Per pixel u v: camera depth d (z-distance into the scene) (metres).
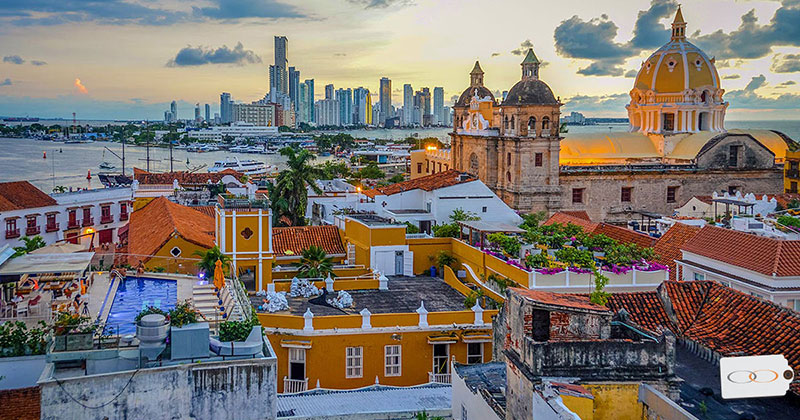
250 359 28.14
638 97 137.00
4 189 92.25
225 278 43.31
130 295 38.12
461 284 53.38
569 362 25.81
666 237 60.97
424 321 45.09
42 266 34.94
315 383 43.62
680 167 113.19
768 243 47.44
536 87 106.62
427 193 79.19
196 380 27.55
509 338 28.47
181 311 29.23
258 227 56.34
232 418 27.91
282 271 57.69
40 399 26.31
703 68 133.88
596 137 132.00
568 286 47.62
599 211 110.31
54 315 30.89
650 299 36.72
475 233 58.56
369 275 56.16
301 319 43.88
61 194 98.75
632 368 25.95
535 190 106.69
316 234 66.31
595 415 25.84
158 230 64.25
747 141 114.75
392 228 58.91
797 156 117.00
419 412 33.75
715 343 32.22
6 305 34.12
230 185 116.94
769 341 31.44
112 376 26.70
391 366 44.62
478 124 115.88
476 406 31.05
